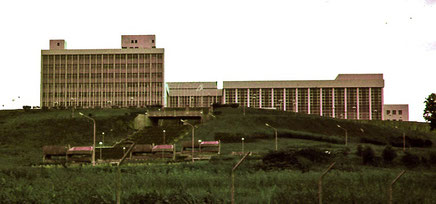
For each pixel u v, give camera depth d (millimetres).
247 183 50719
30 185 46031
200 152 101812
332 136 138250
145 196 37938
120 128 145375
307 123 157875
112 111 173125
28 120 156625
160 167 66438
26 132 139500
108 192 40688
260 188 46531
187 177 53594
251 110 192500
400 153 95812
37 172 58281
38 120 154500
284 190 43750
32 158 97062
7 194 39062
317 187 46281
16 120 158625
